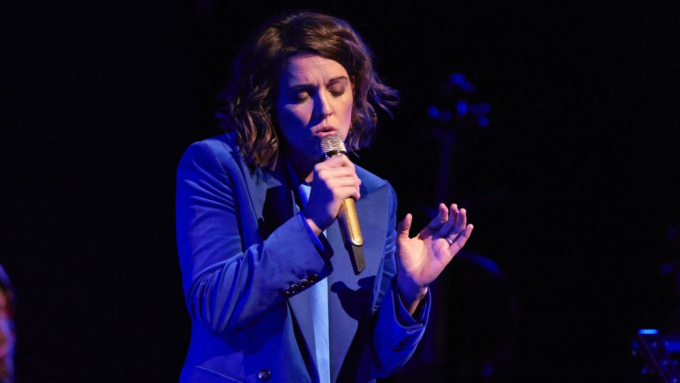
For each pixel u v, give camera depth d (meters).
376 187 6.95
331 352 6.26
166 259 13.52
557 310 16.86
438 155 15.73
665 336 9.89
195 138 13.61
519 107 16.45
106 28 12.97
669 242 14.67
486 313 14.98
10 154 12.45
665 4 15.79
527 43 16.12
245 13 13.88
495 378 14.80
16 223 12.52
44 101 12.64
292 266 5.81
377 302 6.86
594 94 16.27
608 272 16.66
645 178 16.39
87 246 12.98
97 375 13.05
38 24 12.52
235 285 5.79
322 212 5.91
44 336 12.70
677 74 15.94
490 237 16.92
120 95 13.12
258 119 6.49
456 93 15.39
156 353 13.45
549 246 16.84
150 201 13.37
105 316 13.11
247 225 6.31
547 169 16.66
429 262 6.45
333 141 6.27
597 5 15.94
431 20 15.68
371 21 15.39
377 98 7.53
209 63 13.70
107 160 13.08
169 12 13.34
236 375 6.08
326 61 6.31
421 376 14.45
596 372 16.70
